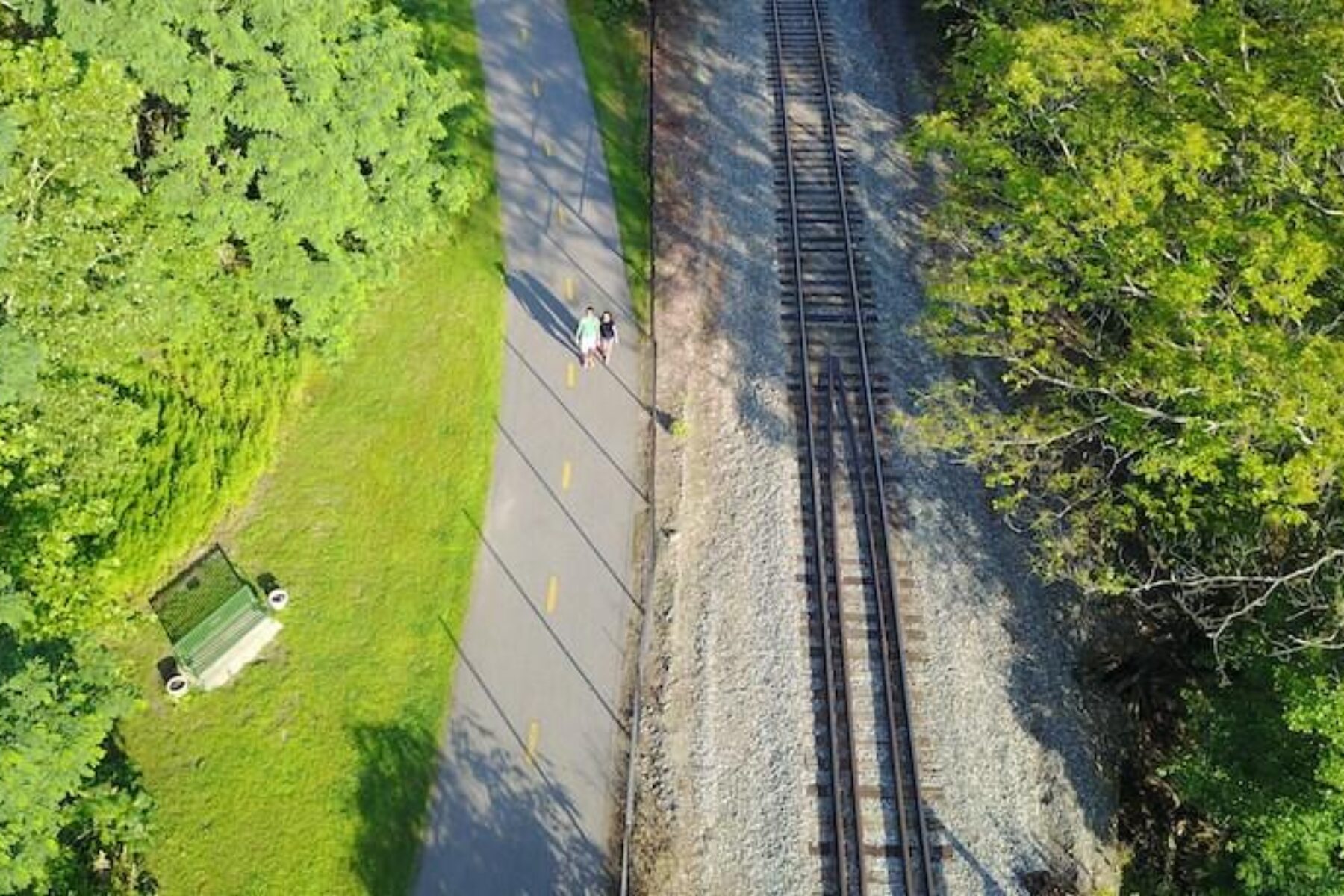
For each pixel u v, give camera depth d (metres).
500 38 37.16
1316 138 19.36
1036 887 20.42
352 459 25.97
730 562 24.58
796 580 24.20
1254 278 18.27
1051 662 23.50
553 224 31.39
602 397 27.53
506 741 21.89
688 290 29.77
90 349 20.59
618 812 21.06
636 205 32.03
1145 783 22.31
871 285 29.80
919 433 26.47
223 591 23.47
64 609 18.30
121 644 22.72
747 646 23.27
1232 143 21.20
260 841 20.56
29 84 18.80
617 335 28.84
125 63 20.69
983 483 25.88
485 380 27.70
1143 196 21.14
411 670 22.83
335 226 24.22
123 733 21.73
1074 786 21.91
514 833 20.77
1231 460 20.62
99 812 17.78
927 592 24.12
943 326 24.52
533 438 26.64
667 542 24.92
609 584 24.22
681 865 20.47
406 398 27.22
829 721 22.12
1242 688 20.14
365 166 26.77
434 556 24.52
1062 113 23.14
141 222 21.48
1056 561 22.62
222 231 22.88
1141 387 20.95
